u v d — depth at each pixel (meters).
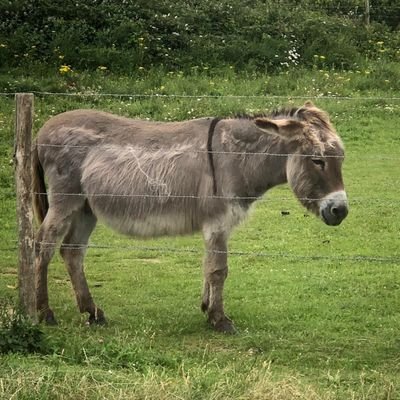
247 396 8.77
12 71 28.19
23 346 10.29
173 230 12.20
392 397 9.16
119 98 26.78
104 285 14.33
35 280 11.54
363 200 19.73
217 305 11.88
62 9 31.36
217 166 11.95
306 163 11.70
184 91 27.66
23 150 10.86
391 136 25.30
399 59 33.53
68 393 8.82
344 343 11.23
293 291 13.88
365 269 15.20
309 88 28.66
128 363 9.97
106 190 12.11
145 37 30.84
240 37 32.28
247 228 17.94
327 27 34.47
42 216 12.56
